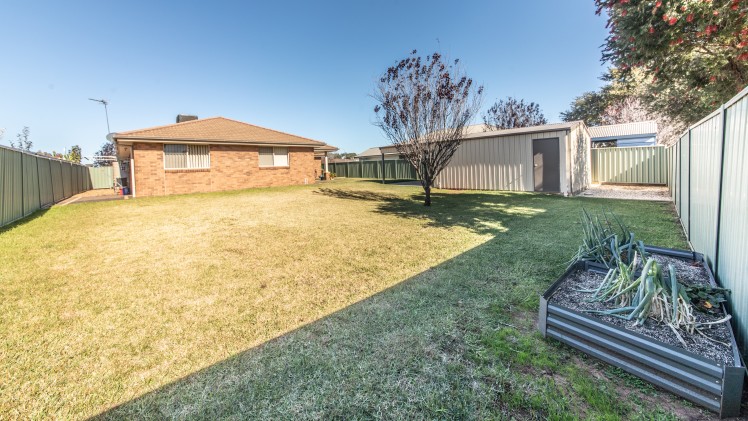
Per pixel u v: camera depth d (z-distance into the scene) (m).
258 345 2.27
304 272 3.85
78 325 2.60
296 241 5.37
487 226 6.09
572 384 1.76
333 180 21.64
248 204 9.95
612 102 24.67
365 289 3.27
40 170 9.74
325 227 6.45
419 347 2.16
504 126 23.06
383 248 4.82
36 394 1.79
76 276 3.77
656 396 1.65
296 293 3.22
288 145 16.22
